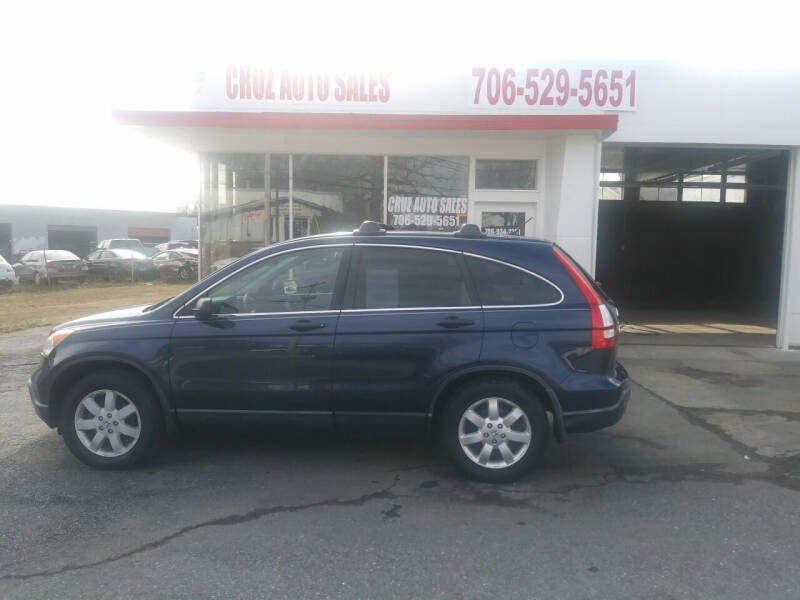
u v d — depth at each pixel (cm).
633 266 1792
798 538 406
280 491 473
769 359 958
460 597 338
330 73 995
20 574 357
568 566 370
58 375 501
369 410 488
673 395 754
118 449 507
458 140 1038
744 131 991
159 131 994
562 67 983
